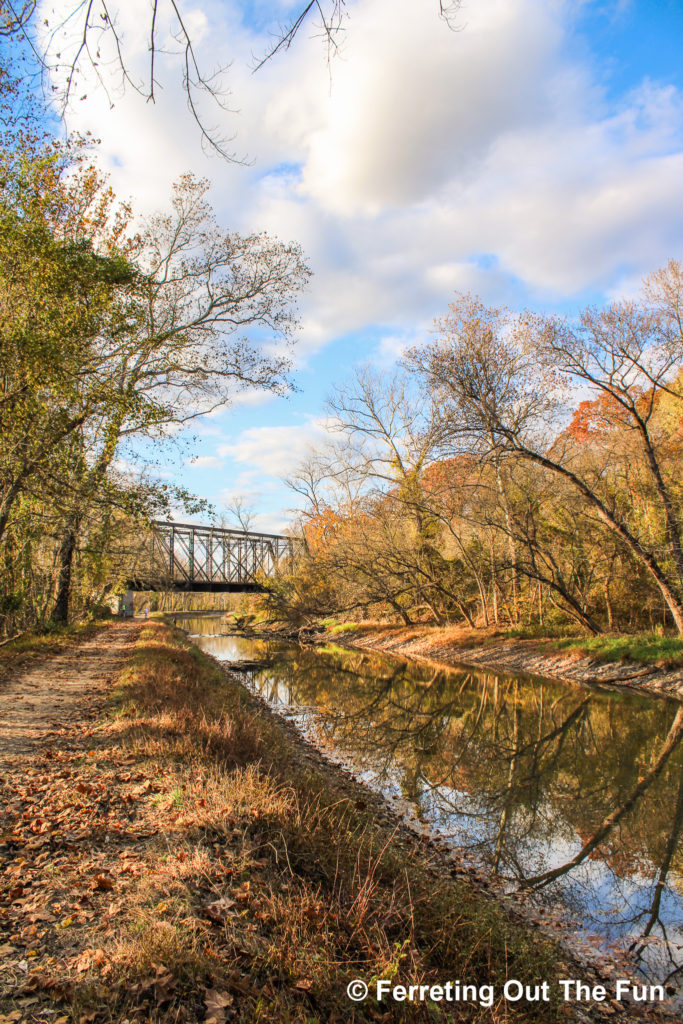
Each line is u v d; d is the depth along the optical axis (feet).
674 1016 14.40
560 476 78.13
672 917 19.75
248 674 80.48
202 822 17.34
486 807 30.35
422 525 108.06
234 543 199.93
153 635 88.79
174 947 11.46
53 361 41.09
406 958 13.47
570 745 42.98
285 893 14.64
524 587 97.50
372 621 139.85
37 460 44.09
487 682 70.03
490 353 71.77
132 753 24.38
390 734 46.85
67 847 15.98
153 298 57.82
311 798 22.09
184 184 63.77
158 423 49.24
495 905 19.25
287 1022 10.51
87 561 84.58
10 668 49.21
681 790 32.89
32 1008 9.91
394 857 19.47
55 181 43.14
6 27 10.67
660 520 73.87
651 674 62.18
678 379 80.64
